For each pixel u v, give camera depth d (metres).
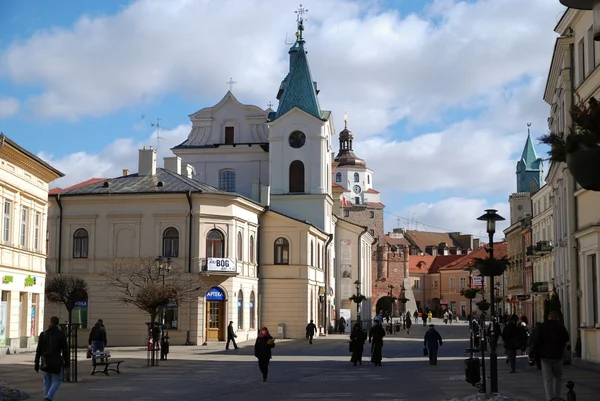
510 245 112.25
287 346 54.84
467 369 22.95
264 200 69.50
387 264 140.12
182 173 66.31
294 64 76.94
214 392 23.77
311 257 67.06
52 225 57.22
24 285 43.19
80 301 56.03
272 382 27.39
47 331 19.80
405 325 96.38
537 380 26.61
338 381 27.83
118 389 24.58
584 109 12.49
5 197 40.47
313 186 74.50
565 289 39.25
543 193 86.94
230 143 77.12
